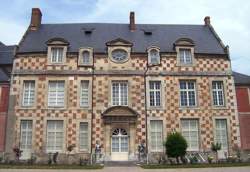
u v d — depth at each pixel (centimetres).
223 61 3072
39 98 2875
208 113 2933
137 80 2958
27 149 2797
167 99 2938
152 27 3475
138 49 3098
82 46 3109
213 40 3294
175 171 1988
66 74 2930
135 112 2866
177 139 2506
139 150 2792
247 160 2762
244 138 2975
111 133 2845
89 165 2414
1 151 2798
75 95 2895
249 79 3181
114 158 2814
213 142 2873
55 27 3388
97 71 2955
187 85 3011
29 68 2939
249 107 3066
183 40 3078
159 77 2977
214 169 2055
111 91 2930
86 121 2845
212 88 3020
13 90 2884
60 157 2739
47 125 2842
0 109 2909
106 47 3027
